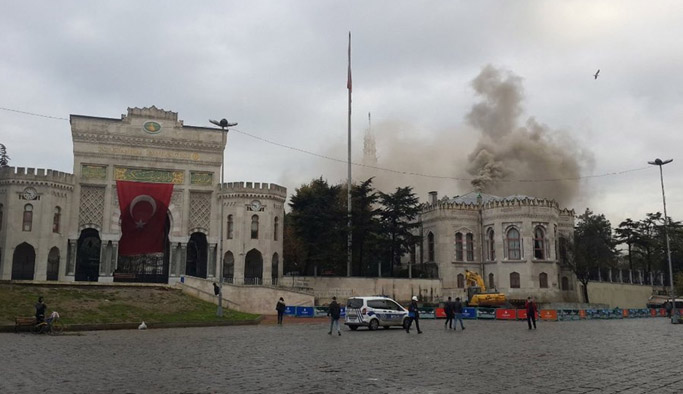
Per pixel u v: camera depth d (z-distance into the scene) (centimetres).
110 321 3572
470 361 1852
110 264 6381
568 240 7769
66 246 6241
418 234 8181
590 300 7606
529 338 2845
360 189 7062
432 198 8419
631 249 9656
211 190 6800
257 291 5372
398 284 6750
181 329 3509
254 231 6544
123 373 1569
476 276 6925
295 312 4994
